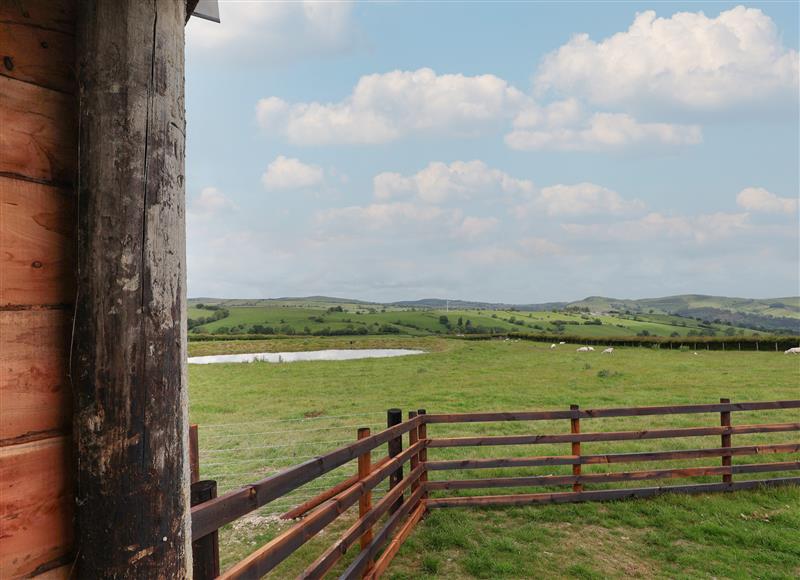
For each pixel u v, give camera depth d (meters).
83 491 1.39
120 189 1.43
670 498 6.58
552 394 17.17
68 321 1.47
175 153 1.56
